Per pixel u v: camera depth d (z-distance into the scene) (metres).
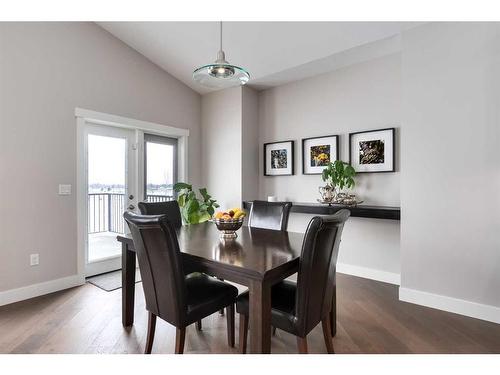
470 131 2.30
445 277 2.43
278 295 1.73
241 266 1.42
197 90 4.40
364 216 2.92
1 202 2.55
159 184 4.04
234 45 3.22
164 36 3.30
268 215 2.63
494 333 2.06
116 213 3.58
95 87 3.21
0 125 2.54
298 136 3.87
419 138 2.54
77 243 3.07
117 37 3.42
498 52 2.19
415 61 2.55
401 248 2.65
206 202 3.90
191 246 1.85
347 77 3.43
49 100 2.84
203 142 4.50
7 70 2.57
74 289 2.94
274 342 1.97
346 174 3.13
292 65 3.42
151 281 1.65
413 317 2.31
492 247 2.23
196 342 1.98
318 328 2.16
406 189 2.62
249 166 4.16
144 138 3.85
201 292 1.78
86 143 3.29
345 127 3.44
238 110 4.07
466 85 2.32
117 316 2.35
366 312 2.40
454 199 2.38
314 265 1.46
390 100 3.11
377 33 2.71
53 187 2.88
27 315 2.35
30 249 2.72
